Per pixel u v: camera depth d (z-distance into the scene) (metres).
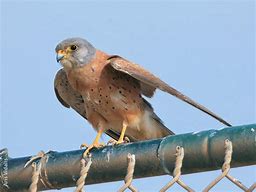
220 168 5.81
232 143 5.63
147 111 12.42
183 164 6.00
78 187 6.68
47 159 7.04
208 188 5.65
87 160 6.67
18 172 7.25
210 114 8.19
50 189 7.14
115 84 12.22
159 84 10.38
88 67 12.35
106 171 6.57
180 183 5.96
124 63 11.55
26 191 7.29
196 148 5.89
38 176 7.06
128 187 6.36
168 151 6.09
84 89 12.44
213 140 5.77
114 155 6.50
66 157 6.89
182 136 6.04
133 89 12.23
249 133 5.55
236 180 5.57
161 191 5.99
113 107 12.18
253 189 5.43
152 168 6.25
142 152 6.30
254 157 5.54
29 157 7.26
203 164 5.88
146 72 11.44
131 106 12.18
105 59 12.44
